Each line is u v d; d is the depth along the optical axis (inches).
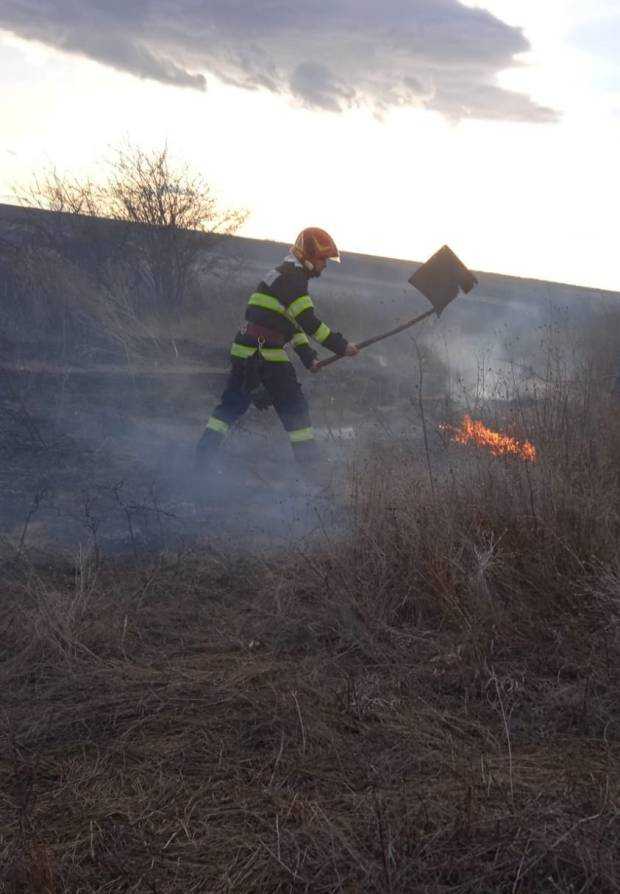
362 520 181.3
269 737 123.0
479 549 167.3
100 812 107.0
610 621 149.0
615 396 264.2
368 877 93.5
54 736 124.3
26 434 302.8
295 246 267.9
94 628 153.8
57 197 539.8
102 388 382.6
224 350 488.4
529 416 219.3
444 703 134.6
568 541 167.2
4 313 459.5
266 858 98.3
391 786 111.3
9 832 102.7
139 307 534.6
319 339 264.7
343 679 140.6
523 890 92.8
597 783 111.3
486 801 106.9
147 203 547.8
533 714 130.4
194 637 157.6
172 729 126.0
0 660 146.1
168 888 94.5
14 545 197.3
